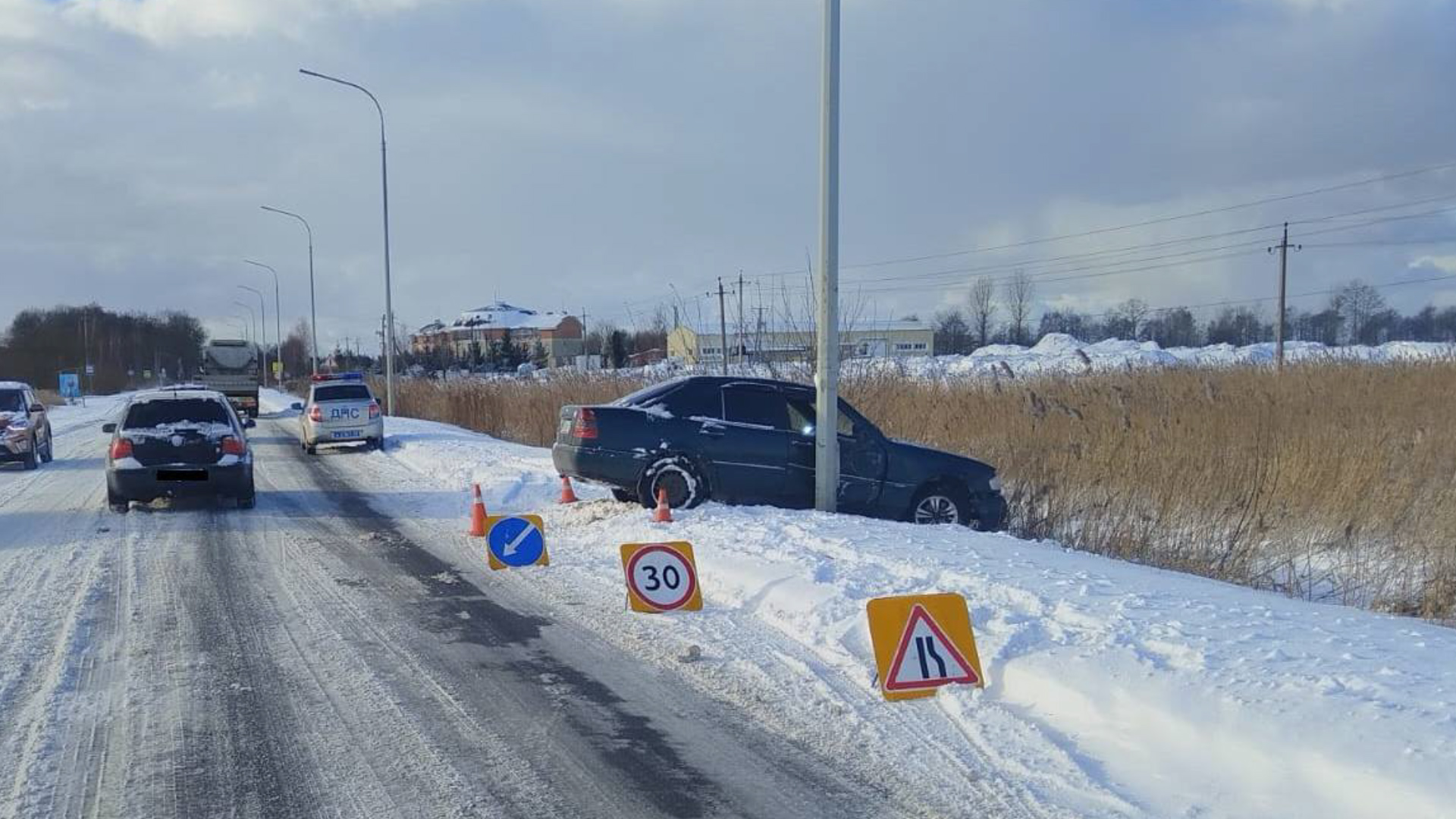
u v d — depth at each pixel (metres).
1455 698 4.96
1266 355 33.66
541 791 4.76
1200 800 4.43
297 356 122.31
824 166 11.18
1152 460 12.27
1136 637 6.18
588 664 6.70
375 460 22.62
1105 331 82.94
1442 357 21.62
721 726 5.55
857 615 7.18
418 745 5.33
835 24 11.01
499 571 9.78
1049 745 5.11
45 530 12.45
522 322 120.94
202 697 6.09
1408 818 4.01
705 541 9.80
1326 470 11.42
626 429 12.02
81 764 5.07
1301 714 4.86
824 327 11.35
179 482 13.71
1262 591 9.26
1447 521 10.30
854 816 4.48
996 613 6.82
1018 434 14.88
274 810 4.56
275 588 9.10
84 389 81.69
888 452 12.28
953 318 71.62
